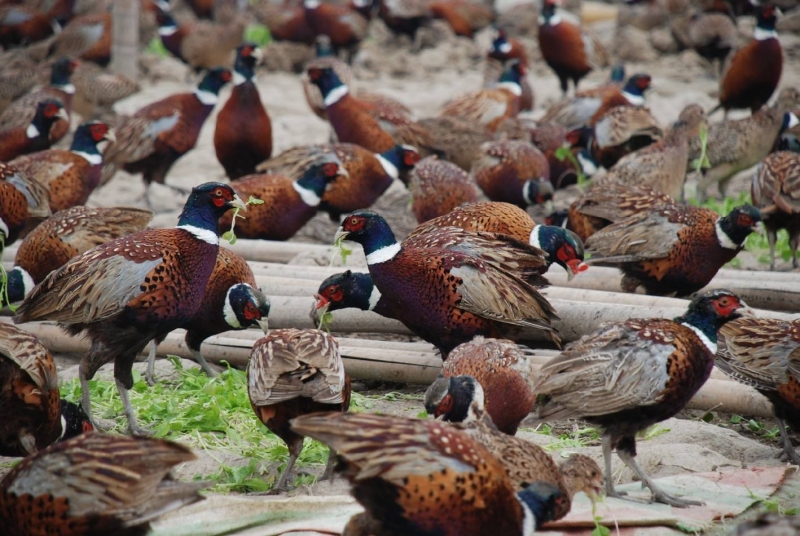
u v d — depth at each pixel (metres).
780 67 19.58
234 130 17.52
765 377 9.00
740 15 28.95
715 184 18.95
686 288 12.07
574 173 17.95
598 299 11.71
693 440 9.40
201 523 7.55
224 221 14.48
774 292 11.90
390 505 6.58
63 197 14.88
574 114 19.61
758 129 16.70
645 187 13.58
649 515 7.73
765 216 13.37
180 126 17.28
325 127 22.33
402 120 18.06
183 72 27.23
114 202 18.23
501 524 6.62
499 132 18.70
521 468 6.94
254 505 7.76
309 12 27.23
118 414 10.18
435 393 8.04
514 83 20.80
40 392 8.21
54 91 19.97
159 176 17.55
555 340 10.47
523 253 10.88
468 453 6.53
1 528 6.71
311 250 14.03
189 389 10.79
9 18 27.64
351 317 11.74
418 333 10.59
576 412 8.24
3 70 23.58
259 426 9.69
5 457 9.29
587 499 8.08
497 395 8.54
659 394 8.18
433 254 10.26
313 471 8.84
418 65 28.17
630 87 19.84
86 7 30.19
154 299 9.46
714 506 7.98
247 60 17.48
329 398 7.84
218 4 31.05
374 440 6.45
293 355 8.18
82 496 6.51
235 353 11.41
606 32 31.91
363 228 10.23
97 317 9.44
